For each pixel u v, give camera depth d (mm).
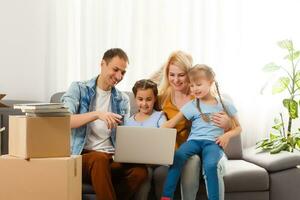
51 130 2090
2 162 2086
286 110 3434
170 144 2342
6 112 2697
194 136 2588
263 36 3439
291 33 3459
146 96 2646
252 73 3441
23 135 2064
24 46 3287
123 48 3348
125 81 3346
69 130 2141
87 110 2555
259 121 3463
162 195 2389
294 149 2980
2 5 3250
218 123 2590
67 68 3291
